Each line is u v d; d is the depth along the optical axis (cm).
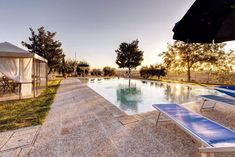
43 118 354
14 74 627
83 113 397
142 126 305
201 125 216
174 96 843
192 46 1630
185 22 209
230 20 204
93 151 212
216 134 183
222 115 393
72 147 223
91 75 2888
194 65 1714
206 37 244
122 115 378
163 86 1238
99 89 1117
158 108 310
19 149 217
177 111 288
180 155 202
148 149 217
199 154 204
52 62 1762
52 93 732
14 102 529
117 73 3206
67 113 397
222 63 1587
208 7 182
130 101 727
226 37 241
